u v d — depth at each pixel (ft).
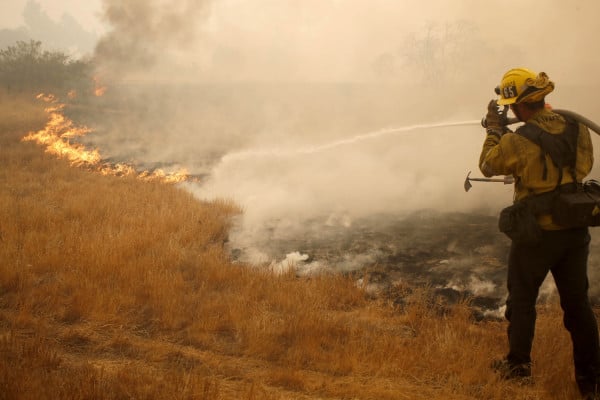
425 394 11.13
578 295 10.78
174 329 14.52
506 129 11.59
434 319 15.58
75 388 10.05
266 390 11.04
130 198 30.14
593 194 10.30
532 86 10.66
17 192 31.81
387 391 11.09
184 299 16.28
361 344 13.42
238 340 13.89
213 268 18.81
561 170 10.31
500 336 14.30
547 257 10.69
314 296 16.87
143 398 10.00
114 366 12.10
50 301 15.80
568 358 12.45
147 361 12.53
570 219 10.12
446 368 12.13
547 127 10.55
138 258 19.36
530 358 11.79
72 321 14.88
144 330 14.55
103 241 21.06
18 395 9.73
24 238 21.71
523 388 11.17
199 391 10.34
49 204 29.19
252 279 18.11
